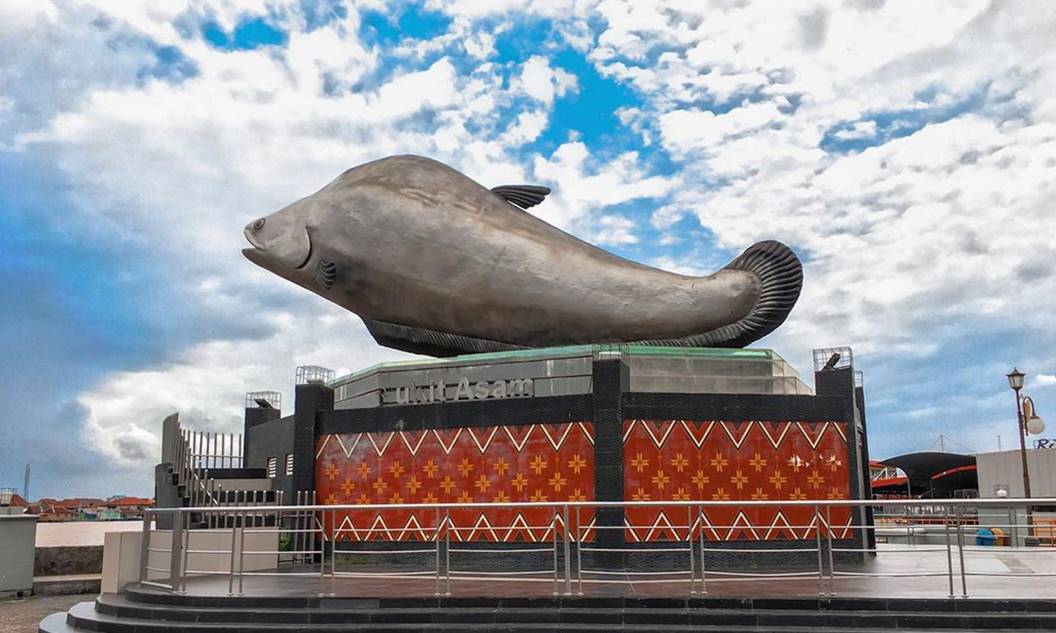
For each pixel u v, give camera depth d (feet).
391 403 69.31
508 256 71.67
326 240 75.41
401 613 41.16
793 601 39.78
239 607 43.37
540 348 68.90
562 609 40.65
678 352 66.39
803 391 71.00
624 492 59.62
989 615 37.91
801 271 68.90
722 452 61.16
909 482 177.17
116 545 53.42
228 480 78.89
